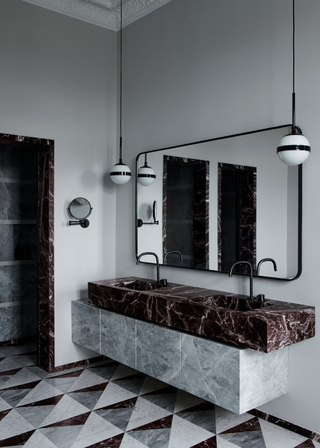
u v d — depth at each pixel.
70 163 3.80
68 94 3.78
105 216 4.07
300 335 2.46
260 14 2.85
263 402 2.52
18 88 3.48
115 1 3.79
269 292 2.80
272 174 2.74
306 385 2.60
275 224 2.73
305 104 2.61
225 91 3.09
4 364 3.92
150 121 3.74
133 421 2.79
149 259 3.71
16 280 4.68
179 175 3.41
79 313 3.72
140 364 3.08
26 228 4.77
